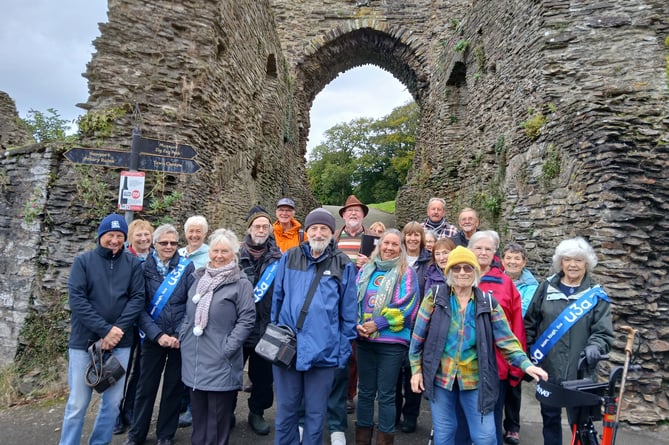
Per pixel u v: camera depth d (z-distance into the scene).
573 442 2.88
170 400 3.64
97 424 3.28
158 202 6.13
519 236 7.09
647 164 4.88
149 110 6.50
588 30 6.52
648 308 4.59
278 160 13.68
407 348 3.52
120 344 3.39
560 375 3.29
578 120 5.54
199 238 4.21
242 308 3.32
